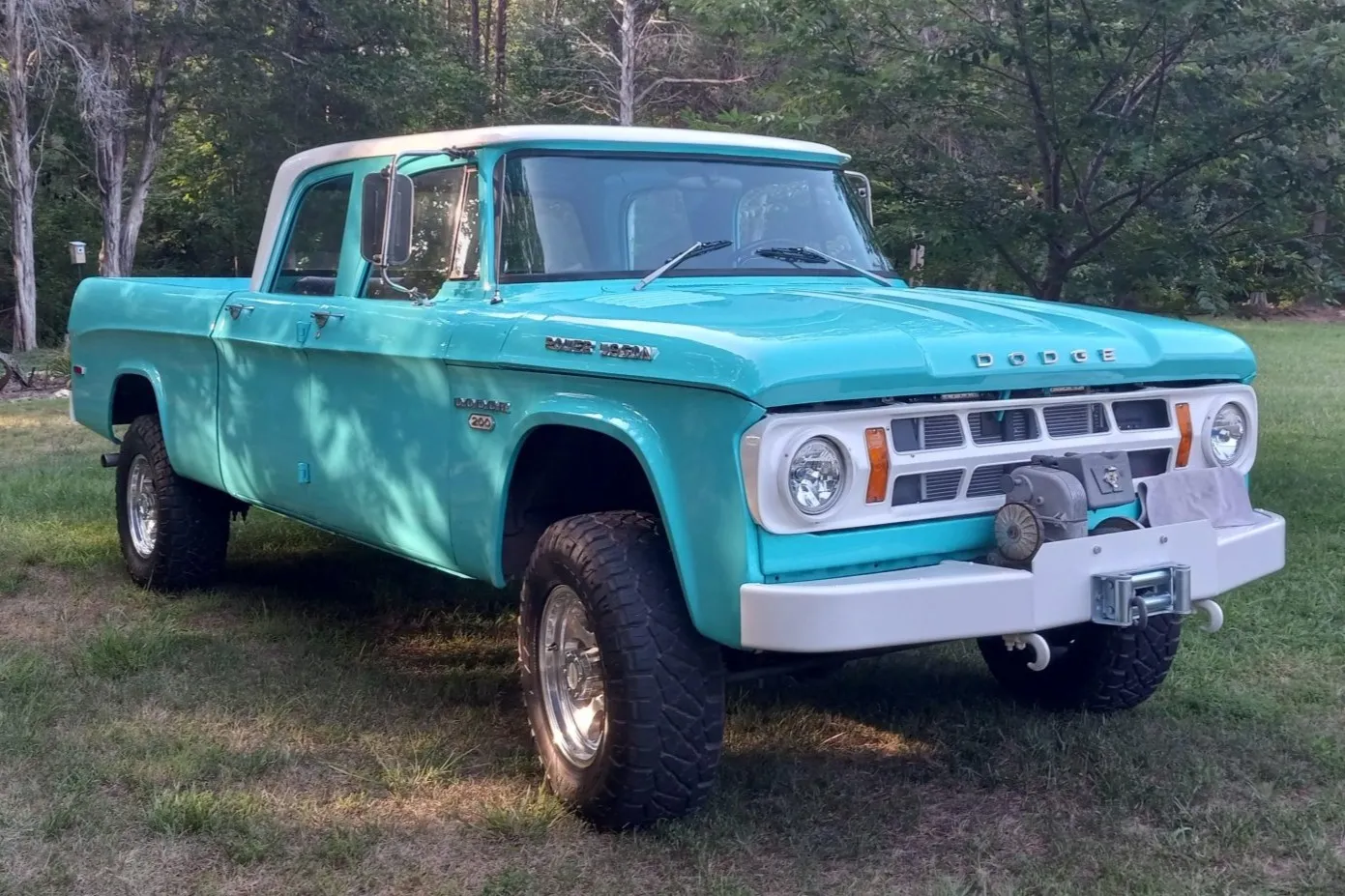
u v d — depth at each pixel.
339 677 5.22
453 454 4.30
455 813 3.96
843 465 3.40
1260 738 4.49
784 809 3.94
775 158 5.06
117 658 5.29
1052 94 8.26
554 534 3.89
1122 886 3.48
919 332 3.59
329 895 3.47
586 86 28.38
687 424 3.46
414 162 4.80
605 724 3.70
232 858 3.65
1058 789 4.14
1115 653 4.59
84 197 32.25
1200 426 4.07
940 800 4.07
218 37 25.28
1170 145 8.18
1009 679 4.96
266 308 5.30
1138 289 8.76
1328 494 8.55
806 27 8.57
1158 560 3.68
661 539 3.77
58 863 3.61
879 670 5.34
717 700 3.71
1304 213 8.66
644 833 3.77
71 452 11.02
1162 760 4.30
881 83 8.59
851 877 3.57
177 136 34.19
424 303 4.53
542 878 3.55
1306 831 3.76
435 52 29.98
